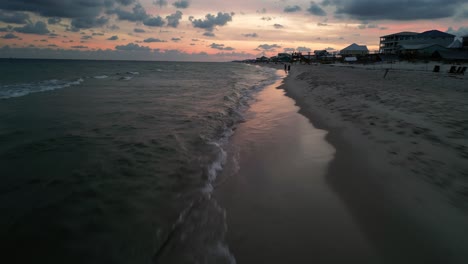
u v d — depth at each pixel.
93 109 9.22
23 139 5.83
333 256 2.33
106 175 4.05
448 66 29.59
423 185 3.21
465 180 3.23
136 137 5.89
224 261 2.37
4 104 10.27
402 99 8.38
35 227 2.87
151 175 4.06
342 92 11.18
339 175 3.82
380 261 2.23
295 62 85.69
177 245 2.58
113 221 2.96
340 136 5.52
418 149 4.21
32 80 21.86
